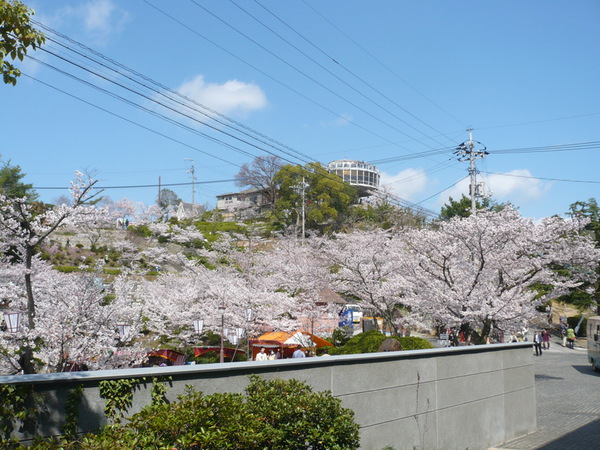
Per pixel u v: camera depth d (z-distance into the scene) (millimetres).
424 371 10516
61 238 49875
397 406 9719
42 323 14266
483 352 12609
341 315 34344
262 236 62688
